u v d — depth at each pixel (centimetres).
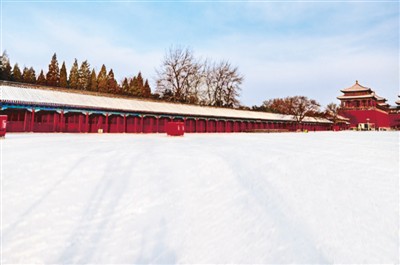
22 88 2786
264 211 517
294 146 1297
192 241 441
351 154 943
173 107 4038
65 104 2719
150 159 932
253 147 1273
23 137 1780
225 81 6725
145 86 7888
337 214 473
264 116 5488
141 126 3450
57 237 457
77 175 726
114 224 500
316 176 682
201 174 765
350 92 7838
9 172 719
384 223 427
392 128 7881
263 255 382
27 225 486
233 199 591
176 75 5962
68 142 1450
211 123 4403
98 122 3156
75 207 555
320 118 7238
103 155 970
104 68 7725
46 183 663
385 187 561
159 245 435
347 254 361
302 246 391
